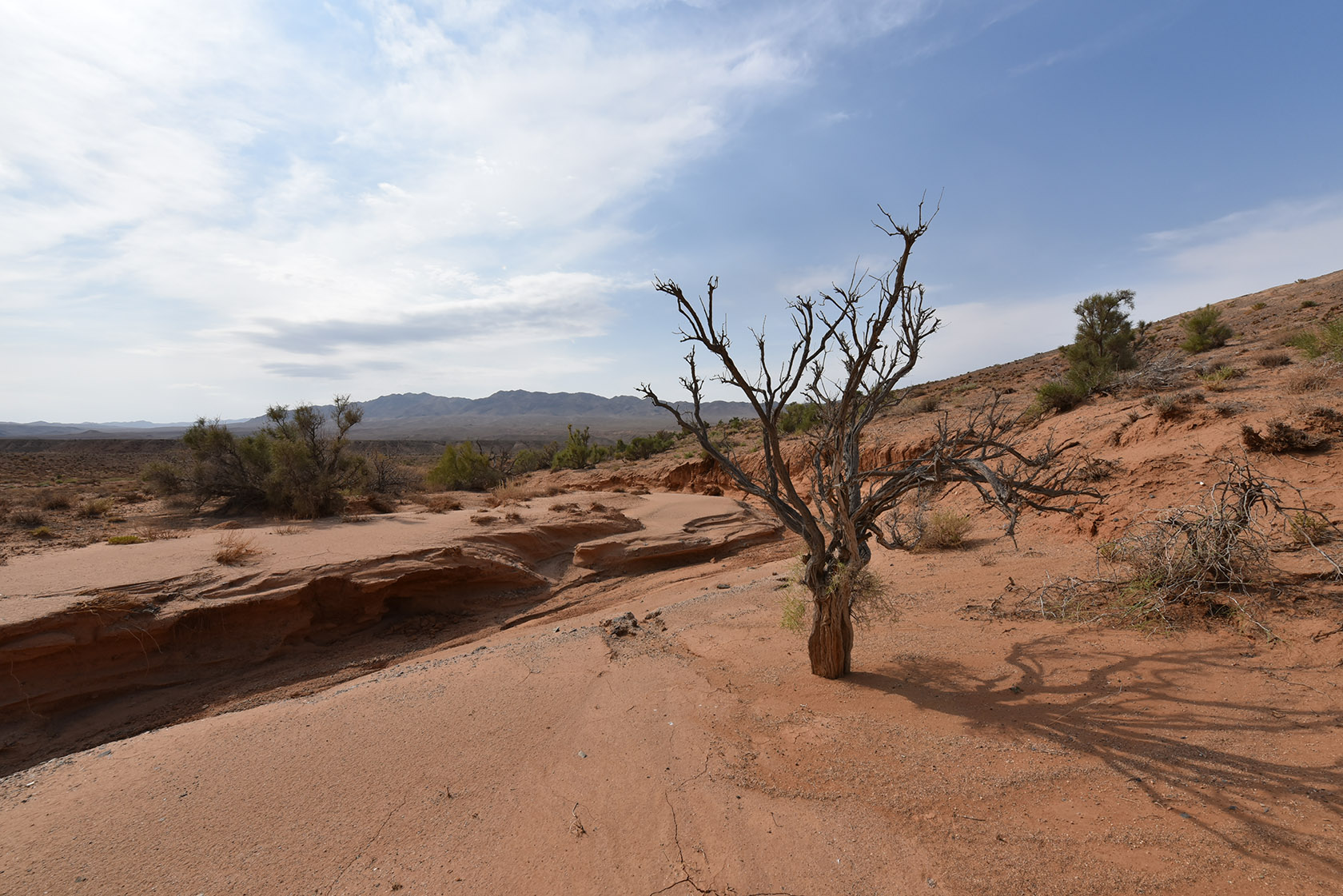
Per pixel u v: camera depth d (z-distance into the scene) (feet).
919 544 36.35
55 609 29.55
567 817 12.21
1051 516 34.63
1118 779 11.72
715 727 15.80
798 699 16.98
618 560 54.75
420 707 18.38
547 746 15.47
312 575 38.50
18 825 12.77
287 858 11.39
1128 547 22.29
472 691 19.63
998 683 16.78
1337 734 11.98
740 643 22.98
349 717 17.87
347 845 11.71
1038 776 12.09
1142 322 81.30
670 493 84.07
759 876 10.16
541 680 20.40
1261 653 15.79
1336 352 42.16
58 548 43.57
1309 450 27.27
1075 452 41.68
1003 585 25.75
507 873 10.70
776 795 12.42
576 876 10.52
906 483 16.93
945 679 17.40
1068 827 10.53
